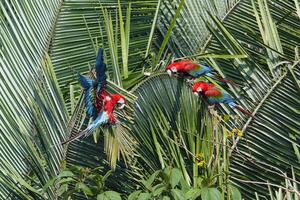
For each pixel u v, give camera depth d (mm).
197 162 11633
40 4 12680
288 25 12945
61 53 12773
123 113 11516
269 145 12156
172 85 11844
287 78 12312
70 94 12023
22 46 12180
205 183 10914
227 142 12117
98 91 10969
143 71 12492
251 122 12219
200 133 11836
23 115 11664
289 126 12180
